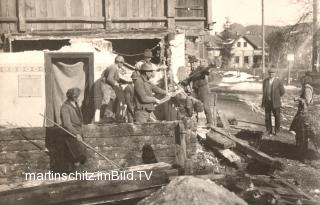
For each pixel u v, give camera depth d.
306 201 6.83
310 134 10.44
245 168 8.98
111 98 11.15
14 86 11.87
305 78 11.04
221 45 61.91
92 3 13.97
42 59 11.96
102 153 8.62
